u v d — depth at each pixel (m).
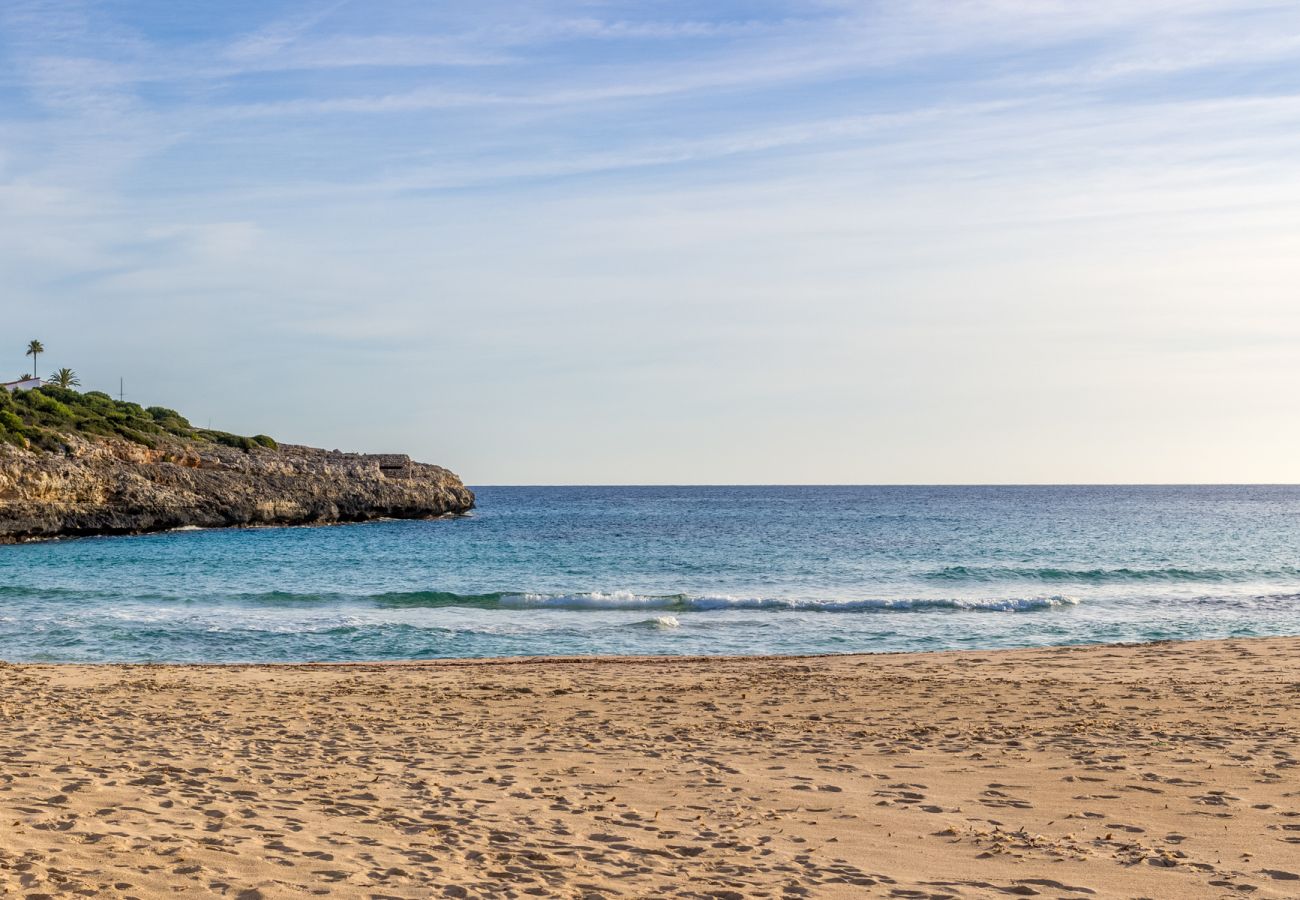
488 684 17.12
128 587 40.62
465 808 8.65
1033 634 27.67
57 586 40.84
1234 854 7.29
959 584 41.94
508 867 6.89
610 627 28.88
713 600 33.47
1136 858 7.21
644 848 7.50
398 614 31.89
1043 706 14.17
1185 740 11.45
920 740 11.86
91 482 78.19
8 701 14.33
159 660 23.84
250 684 17.16
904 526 90.56
